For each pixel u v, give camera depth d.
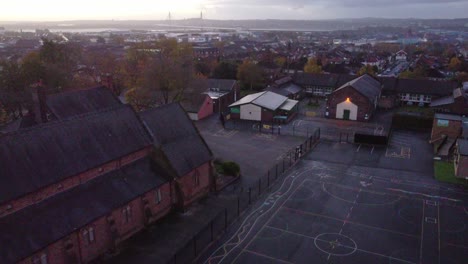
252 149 72.44
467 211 48.75
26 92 76.62
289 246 41.28
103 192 40.88
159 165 47.62
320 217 47.28
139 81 86.62
